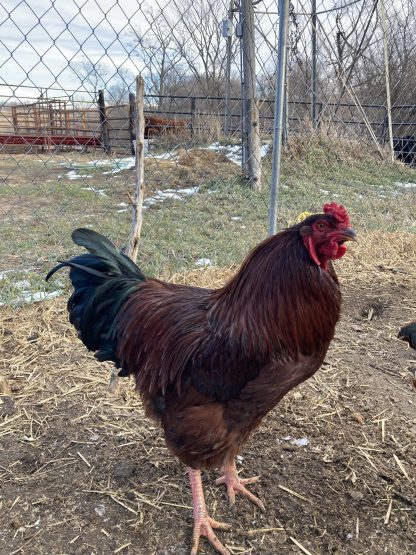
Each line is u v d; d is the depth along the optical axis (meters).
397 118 5.43
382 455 1.08
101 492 0.96
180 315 0.91
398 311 1.77
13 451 1.07
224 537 0.88
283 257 0.82
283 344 0.81
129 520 0.91
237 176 3.63
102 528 0.89
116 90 3.38
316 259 0.80
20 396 1.24
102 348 1.01
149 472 1.02
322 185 3.74
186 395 0.86
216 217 2.80
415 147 5.13
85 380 1.32
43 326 1.55
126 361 0.97
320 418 1.20
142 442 1.11
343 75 4.97
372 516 0.92
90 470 1.02
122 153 5.42
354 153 4.59
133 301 0.97
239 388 0.83
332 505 0.95
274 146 1.53
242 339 0.81
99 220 2.76
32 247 2.25
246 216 2.85
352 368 1.42
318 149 4.38
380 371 1.41
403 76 5.45
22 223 2.71
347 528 0.90
